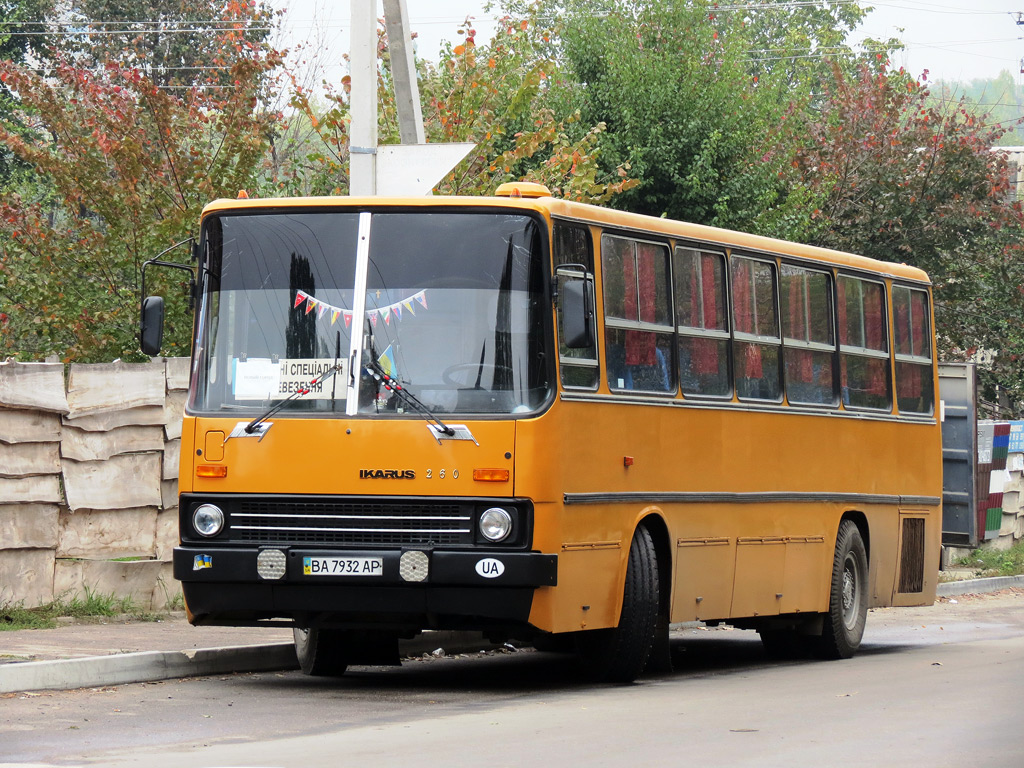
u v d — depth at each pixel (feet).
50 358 130.62
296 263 74.43
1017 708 68.54
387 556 70.28
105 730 60.03
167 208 136.46
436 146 99.71
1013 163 251.39
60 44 268.21
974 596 161.58
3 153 243.40
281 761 51.96
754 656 107.14
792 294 99.25
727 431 89.86
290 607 71.61
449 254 73.41
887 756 53.52
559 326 73.10
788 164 209.77
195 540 72.79
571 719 64.18
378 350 72.49
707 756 53.31
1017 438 199.41
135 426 99.45
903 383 114.83
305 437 71.92
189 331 134.10
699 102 196.24
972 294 227.20
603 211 79.20
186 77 268.62
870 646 114.21
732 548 90.53
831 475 102.83
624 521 78.74
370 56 104.88
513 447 70.90
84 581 96.27
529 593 70.74
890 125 228.02
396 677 83.92
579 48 205.05
